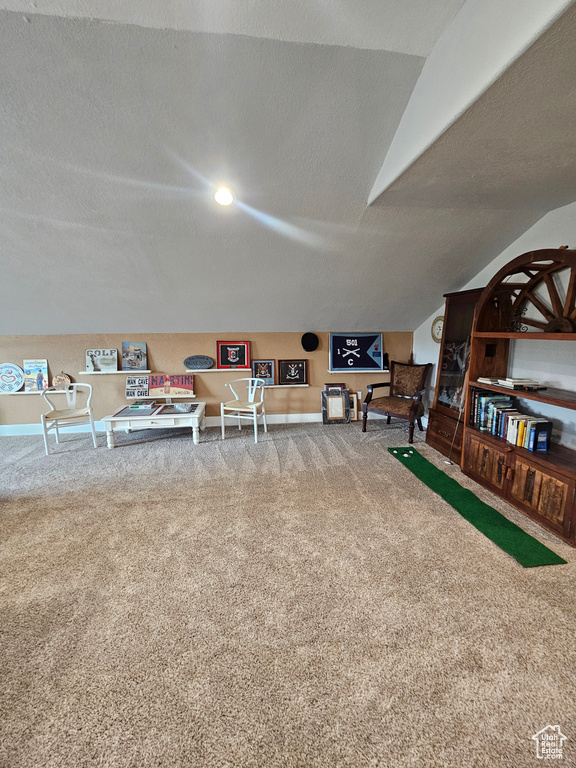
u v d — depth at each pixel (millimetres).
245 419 4531
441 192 2273
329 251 3010
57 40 1521
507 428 2584
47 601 1635
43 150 2016
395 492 2676
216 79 1700
